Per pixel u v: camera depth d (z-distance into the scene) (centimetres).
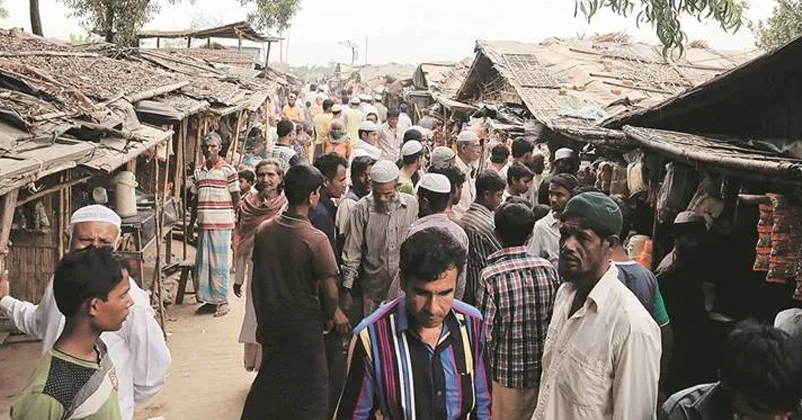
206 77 1391
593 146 855
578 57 1502
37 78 609
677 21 393
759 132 561
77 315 259
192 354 686
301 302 449
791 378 208
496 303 398
